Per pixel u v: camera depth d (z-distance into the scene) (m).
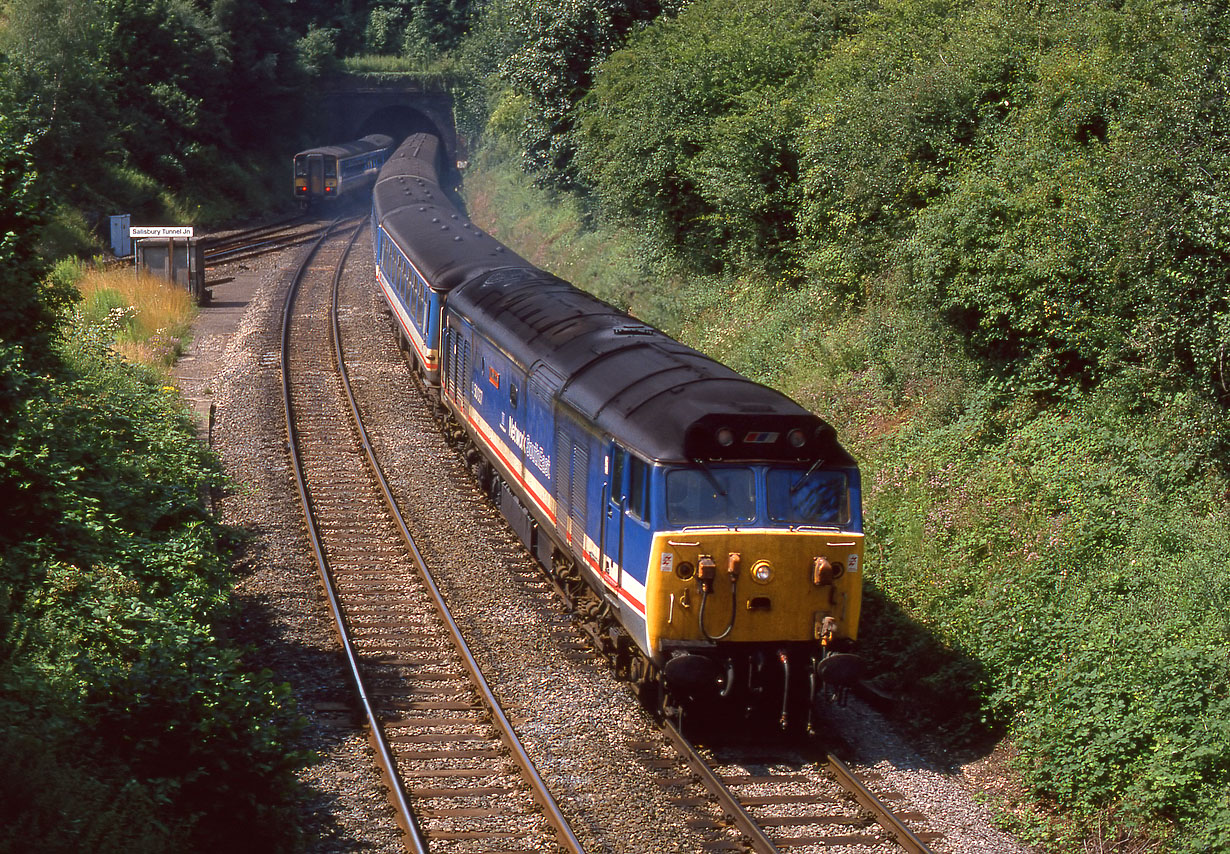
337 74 98.44
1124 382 18.67
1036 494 18.88
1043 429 20.27
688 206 36.84
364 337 40.88
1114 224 18.12
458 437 29.16
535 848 12.32
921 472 20.94
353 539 22.69
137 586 15.70
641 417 15.92
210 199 78.12
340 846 12.18
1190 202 17.41
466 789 13.60
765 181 31.55
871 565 19.66
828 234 28.77
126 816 10.40
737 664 15.13
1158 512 17.08
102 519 16.84
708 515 14.88
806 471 15.22
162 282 43.62
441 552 22.14
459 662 17.42
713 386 16.19
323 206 86.00
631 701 16.38
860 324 26.86
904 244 23.80
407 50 107.75
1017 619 16.00
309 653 17.58
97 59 65.00
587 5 46.66
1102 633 14.75
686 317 34.47
